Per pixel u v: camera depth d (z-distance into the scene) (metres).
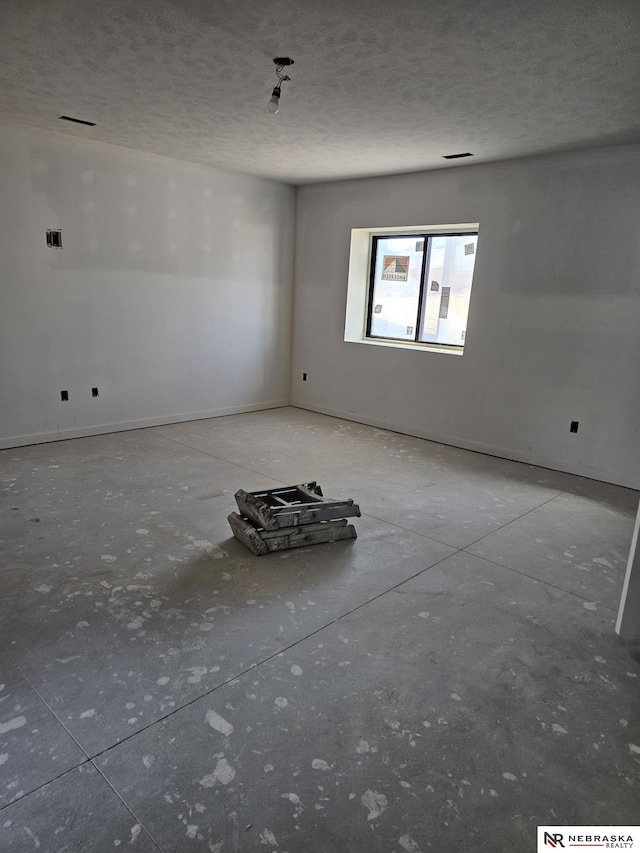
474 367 5.00
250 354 6.16
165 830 1.40
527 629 2.34
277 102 2.92
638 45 2.43
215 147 4.59
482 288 4.85
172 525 3.19
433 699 1.91
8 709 1.78
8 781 1.52
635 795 1.56
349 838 1.41
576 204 4.24
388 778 1.59
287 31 2.46
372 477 4.23
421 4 2.18
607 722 1.84
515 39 2.44
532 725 1.81
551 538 3.26
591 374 4.34
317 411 6.42
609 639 2.29
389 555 2.96
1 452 4.45
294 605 2.44
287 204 6.14
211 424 5.64
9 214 4.26
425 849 1.39
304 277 6.29
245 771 1.59
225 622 2.29
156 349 5.35
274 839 1.39
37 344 4.59
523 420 4.76
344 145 4.33
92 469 4.11
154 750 1.64
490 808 1.51
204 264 5.54
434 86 3.03
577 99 3.11
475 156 4.46
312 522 3.01
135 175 4.87
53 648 2.08
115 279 4.94
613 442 4.29
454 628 2.32
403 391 5.58
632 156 3.94
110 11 2.34
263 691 1.91
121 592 2.48
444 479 4.27
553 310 4.46
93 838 1.37
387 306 5.95
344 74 2.91
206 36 2.54
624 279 4.09
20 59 2.88
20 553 2.79
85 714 1.77
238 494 3.12
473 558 2.96
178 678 1.95
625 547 3.18
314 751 1.67
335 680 1.98
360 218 5.66
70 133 4.34
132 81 3.16
